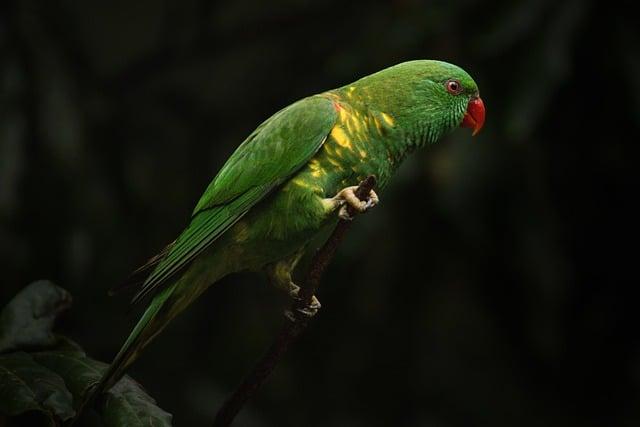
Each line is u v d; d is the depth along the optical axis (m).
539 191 9.95
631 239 10.56
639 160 10.33
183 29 13.43
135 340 5.79
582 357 11.04
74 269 9.97
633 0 10.16
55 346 4.82
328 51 11.77
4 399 4.37
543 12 9.75
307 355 11.84
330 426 11.79
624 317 10.80
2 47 10.10
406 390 11.91
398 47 10.30
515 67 9.65
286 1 15.12
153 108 12.42
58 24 10.74
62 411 4.39
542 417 11.78
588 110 10.30
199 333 11.86
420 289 10.96
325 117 6.07
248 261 6.34
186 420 11.13
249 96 12.40
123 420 4.50
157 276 5.82
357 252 10.02
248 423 11.27
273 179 6.03
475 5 10.16
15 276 9.78
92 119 10.77
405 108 6.29
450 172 9.61
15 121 9.81
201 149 12.24
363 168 6.20
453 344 12.61
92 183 10.23
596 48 10.21
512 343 10.95
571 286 10.70
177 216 12.14
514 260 10.08
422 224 10.47
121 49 16.30
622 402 11.26
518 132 9.31
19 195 9.84
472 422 12.20
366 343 11.63
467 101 6.54
